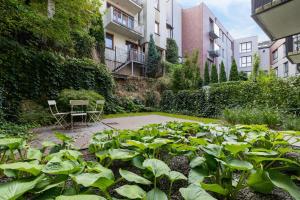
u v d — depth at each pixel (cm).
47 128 513
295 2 459
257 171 111
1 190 80
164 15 1614
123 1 1266
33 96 633
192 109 909
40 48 740
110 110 908
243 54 2775
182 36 1941
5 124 461
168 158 193
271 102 611
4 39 584
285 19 544
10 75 578
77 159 132
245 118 513
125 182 144
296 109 536
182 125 275
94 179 88
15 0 489
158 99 1195
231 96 755
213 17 2061
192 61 1245
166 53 1664
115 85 1034
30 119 554
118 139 193
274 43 2183
